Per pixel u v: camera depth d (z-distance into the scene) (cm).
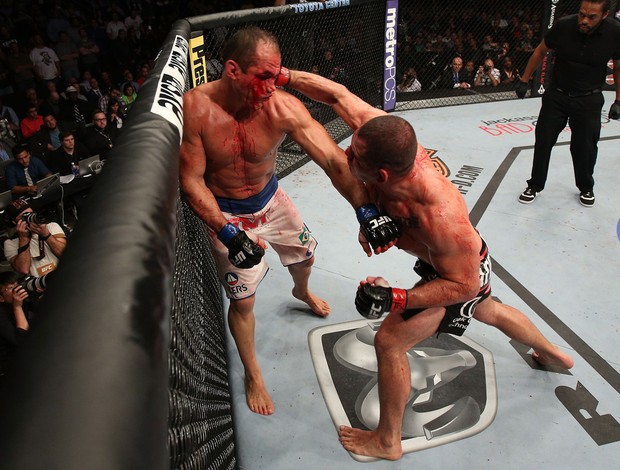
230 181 212
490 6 945
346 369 266
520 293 317
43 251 388
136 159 92
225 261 216
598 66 356
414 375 256
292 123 192
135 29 953
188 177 192
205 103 187
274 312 308
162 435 47
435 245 165
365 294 171
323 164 192
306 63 514
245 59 167
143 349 52
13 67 758
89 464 40
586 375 258
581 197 409
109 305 54
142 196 77
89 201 76
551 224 387
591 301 308
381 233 171
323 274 341
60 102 719
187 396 107
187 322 135
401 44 823
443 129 577
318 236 384
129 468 41
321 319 301
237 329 236
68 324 51
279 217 241
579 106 370
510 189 439
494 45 858
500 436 229
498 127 577
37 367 47
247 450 227
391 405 204
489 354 271
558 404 243
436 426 233
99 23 924
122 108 717
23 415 43
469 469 215
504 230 382
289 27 476
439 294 170
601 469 213
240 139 196
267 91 175
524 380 256
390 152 149
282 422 240
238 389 258
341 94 204
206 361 179
